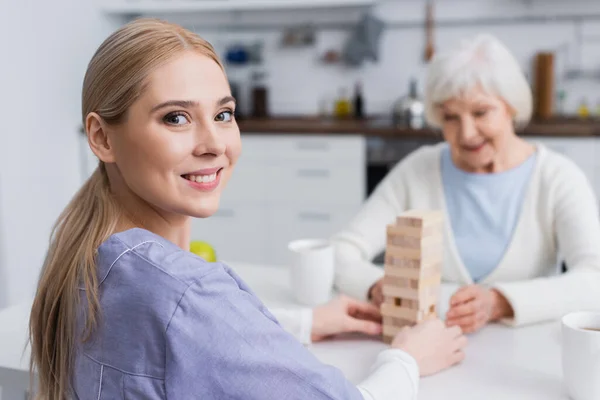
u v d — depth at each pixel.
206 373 0.76
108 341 0.78
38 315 0.88
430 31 3.95
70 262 0.85
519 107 1.68
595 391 0.96
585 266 1.49
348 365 1.13
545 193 1.71
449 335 1.13
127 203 0.88
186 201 0.84
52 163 3.63
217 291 0.79
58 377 0.87
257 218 3.64
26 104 3.42
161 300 0.76
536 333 1.27
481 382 1.05
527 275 1.73
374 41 3.90
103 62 0.83
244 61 4.12
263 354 0.77
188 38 0.84
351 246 1.70
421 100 3.68
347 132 3.45
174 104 0.81
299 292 1.42
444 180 1.83
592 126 3.26
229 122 0.87
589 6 3.77
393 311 1.22
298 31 4.10
